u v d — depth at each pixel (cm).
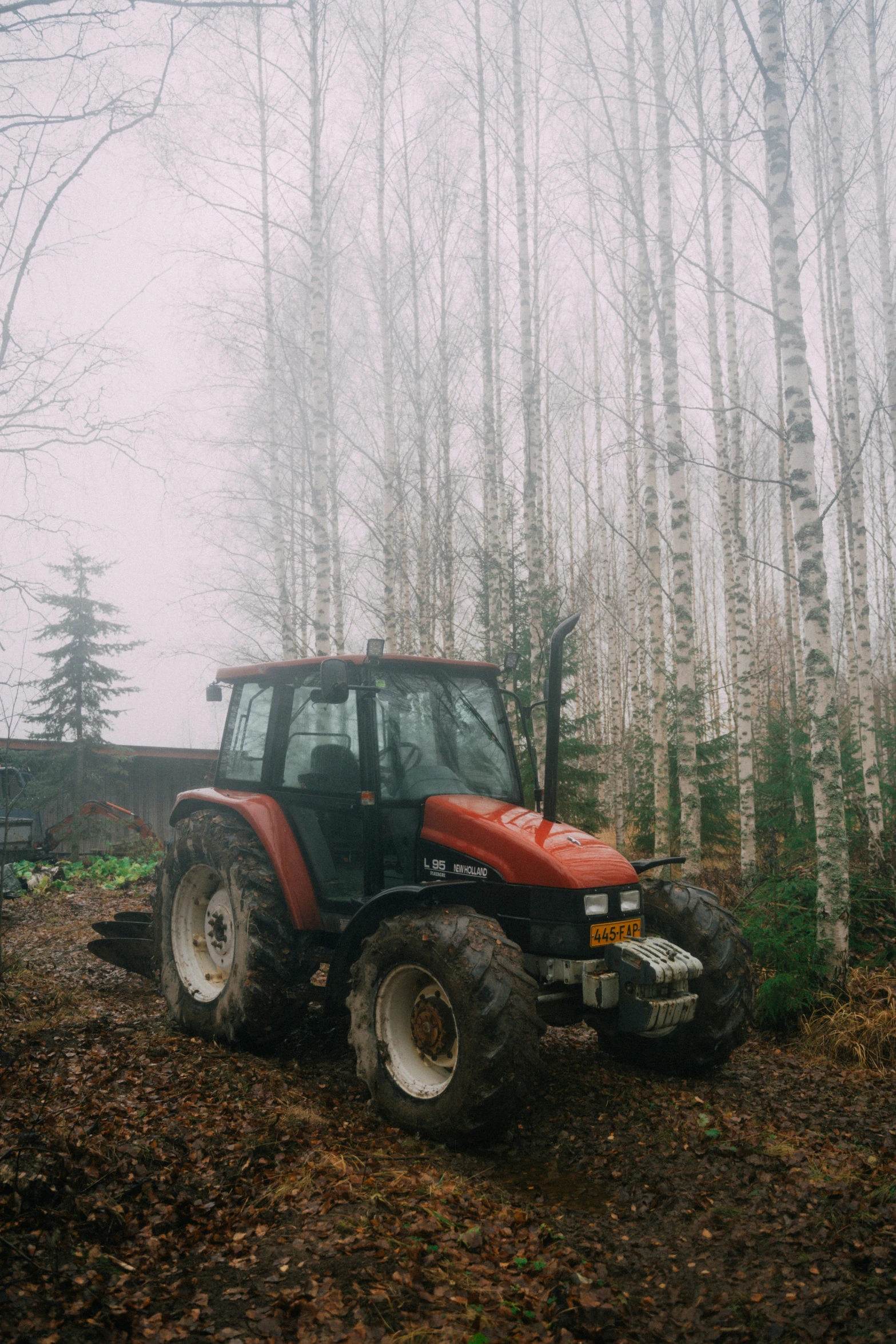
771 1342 259
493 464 1405
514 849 443
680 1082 495
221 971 572
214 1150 370
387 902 461
